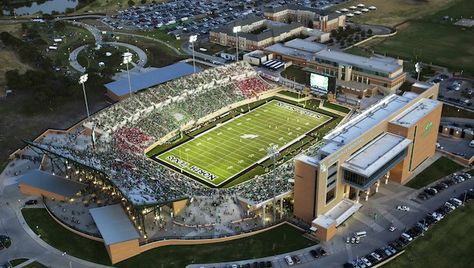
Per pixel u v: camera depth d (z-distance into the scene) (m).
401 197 140.62
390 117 146.75
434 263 116.88
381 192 143.12
